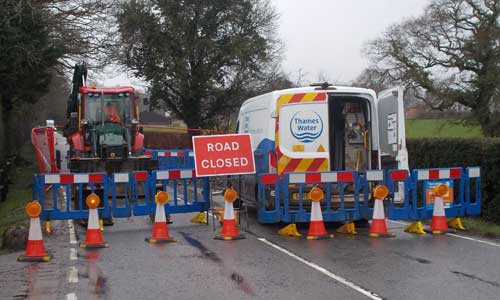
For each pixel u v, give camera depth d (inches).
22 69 868.6
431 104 1462.8
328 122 449.7
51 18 911.0
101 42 1077.1
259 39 1608.0
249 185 501.4
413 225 445.4
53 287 289.0
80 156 657.6
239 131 569.9
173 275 310.8
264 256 356.2
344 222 473.1
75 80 719.7
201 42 1556.3
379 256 352.2
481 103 1418.6
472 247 379.2
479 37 1362.0
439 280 291.1
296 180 426.9
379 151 460.8
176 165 897.5
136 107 687.7
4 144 1023.6
